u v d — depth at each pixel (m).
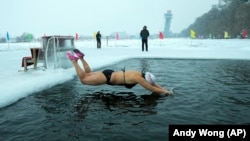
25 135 3.31
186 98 5.00
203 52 17.75
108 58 12.84
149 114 4.05
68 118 3.95
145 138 3.14
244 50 20.09
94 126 3.57
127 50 21.06
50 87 6.21
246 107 4.34
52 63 8.56
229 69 9.20
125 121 3.75
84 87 6.20
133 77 5.30
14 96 5.05
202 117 3.86
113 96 5.27
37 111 4.34
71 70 8.52
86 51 20.05
